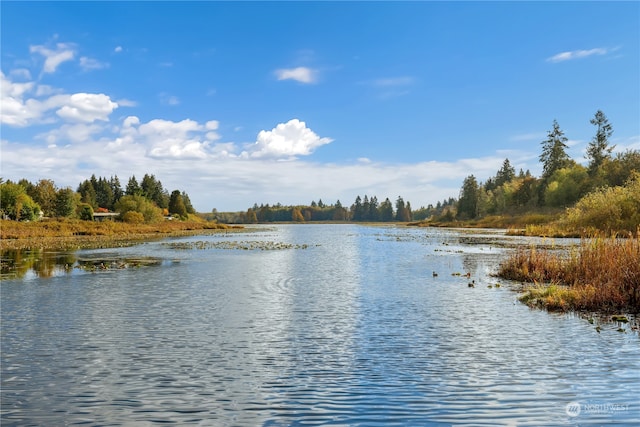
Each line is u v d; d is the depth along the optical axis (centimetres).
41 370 988
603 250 2081
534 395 840
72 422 746
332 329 1334
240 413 776
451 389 872
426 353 1097
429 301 1756
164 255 3853
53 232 6962
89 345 1170
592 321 1409
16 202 9088
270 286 2150
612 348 1122
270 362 1038
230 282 2288
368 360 1048
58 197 11738
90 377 945
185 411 786
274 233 9962
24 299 1811
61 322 1422
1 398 841
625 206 5453
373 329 1329
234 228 13938
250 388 884
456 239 6125
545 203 11631
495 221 11550
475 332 1288
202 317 1494
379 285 2169
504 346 1148
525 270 2331
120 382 917
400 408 790
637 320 1419
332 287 2117
